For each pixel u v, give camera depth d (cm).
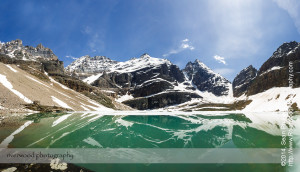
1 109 4422
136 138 2169
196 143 1877
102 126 3125
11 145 1545
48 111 5909
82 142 1794
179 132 2688
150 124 3778
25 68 12412
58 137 1967
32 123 2992
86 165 1173
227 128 2998
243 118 5134
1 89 5538
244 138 2052
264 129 2733
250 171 1066
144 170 1116
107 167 1156
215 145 1762
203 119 4931
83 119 4156
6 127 2488
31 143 1641
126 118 5081
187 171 1098
